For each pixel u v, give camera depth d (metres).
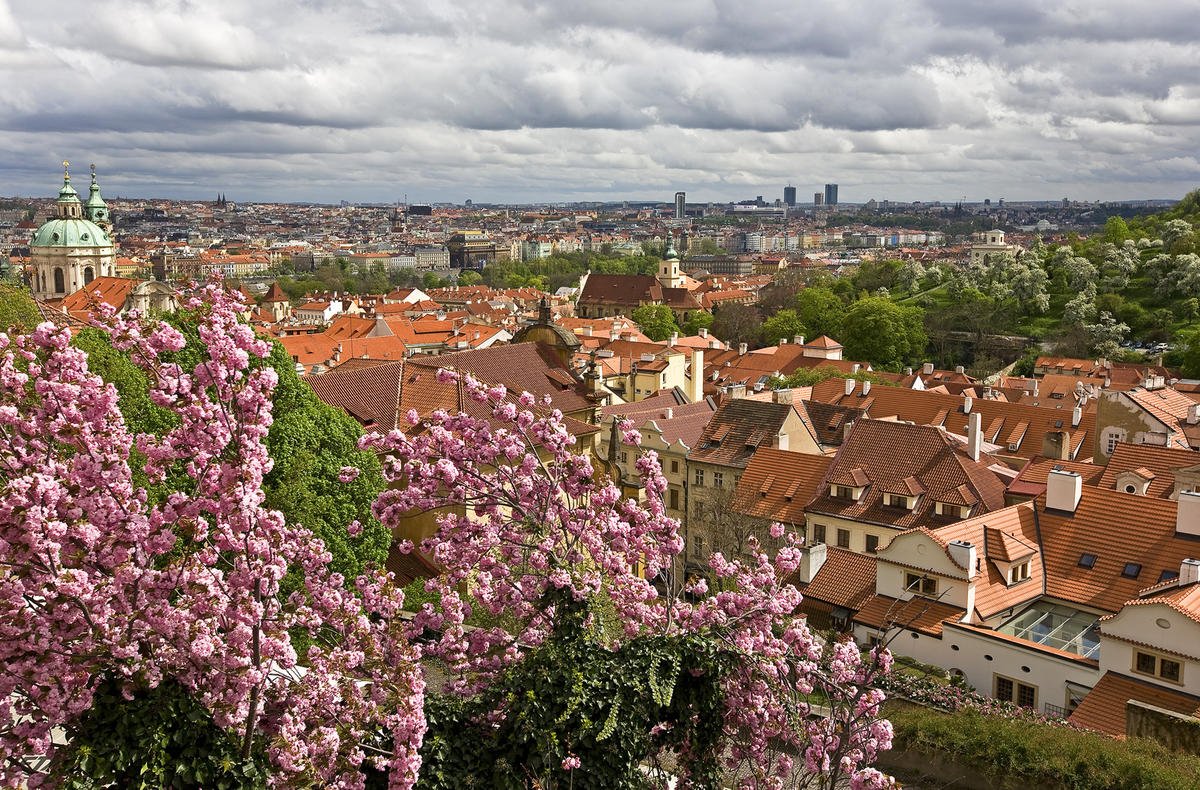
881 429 71.81
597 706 23.70
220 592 20.75
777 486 72.62
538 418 31.12
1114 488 63.38
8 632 18.48
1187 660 39.00
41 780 19.08
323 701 21.19
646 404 97.94
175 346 22.81
